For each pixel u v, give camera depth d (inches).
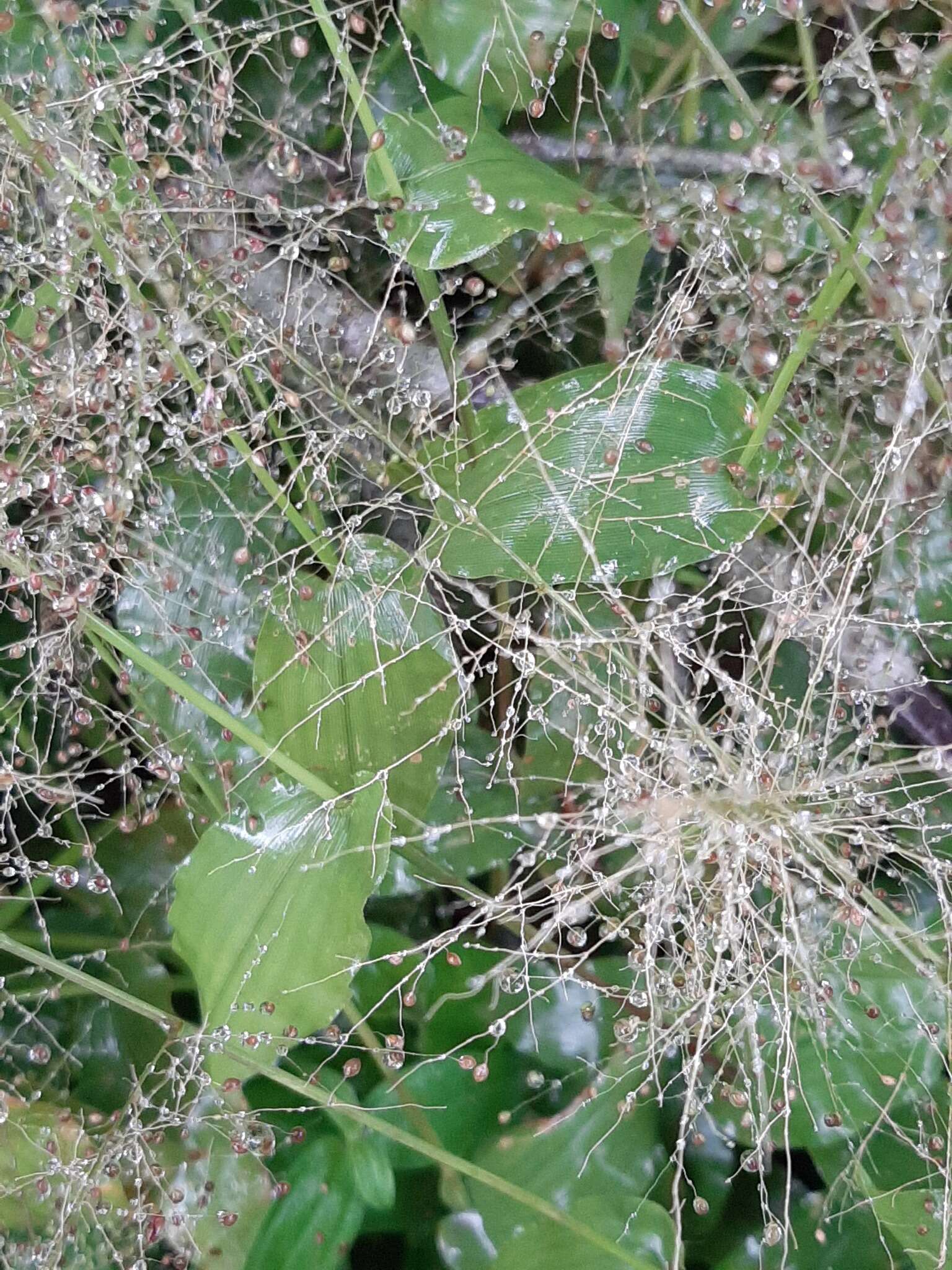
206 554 6.8
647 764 6.3
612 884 5.9
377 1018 6.3
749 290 6.2
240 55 7.0
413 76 7.0
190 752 6.7
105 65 6.5
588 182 6.8
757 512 6.2
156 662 6.1
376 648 6.2
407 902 6.6
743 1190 6.1
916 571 6.5
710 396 6.1
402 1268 6.1
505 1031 6.2
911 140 5.8
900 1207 5.8
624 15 6.6
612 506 6.2
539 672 6.0
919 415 6.2
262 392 6.7
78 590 6.0
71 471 6.6
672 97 6.8
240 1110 6.1
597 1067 6.2
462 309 7.0
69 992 6.7
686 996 5.9
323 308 7.0
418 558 6.2
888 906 6.3
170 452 7.0
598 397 6.2
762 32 6.7
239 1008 5.9
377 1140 6.0
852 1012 6.2
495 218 5.9
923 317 5.8
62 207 6.0
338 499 6.8
